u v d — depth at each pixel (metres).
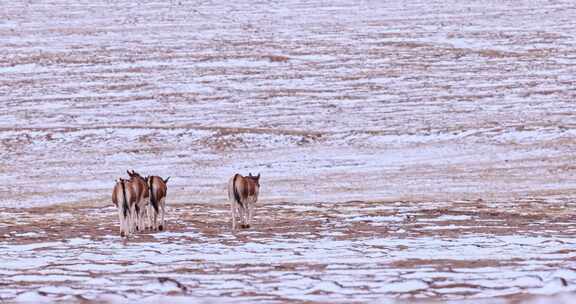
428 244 62.91
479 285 40.06
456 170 146.25
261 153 165.75
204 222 86.00
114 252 59.69
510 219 85.06
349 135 176.00
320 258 55.12
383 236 69.94
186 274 47.38
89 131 180.12
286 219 88.12
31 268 51.19
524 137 169.50
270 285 41.81
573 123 190.12
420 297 36.53
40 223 88.25
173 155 165.50
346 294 38.28
